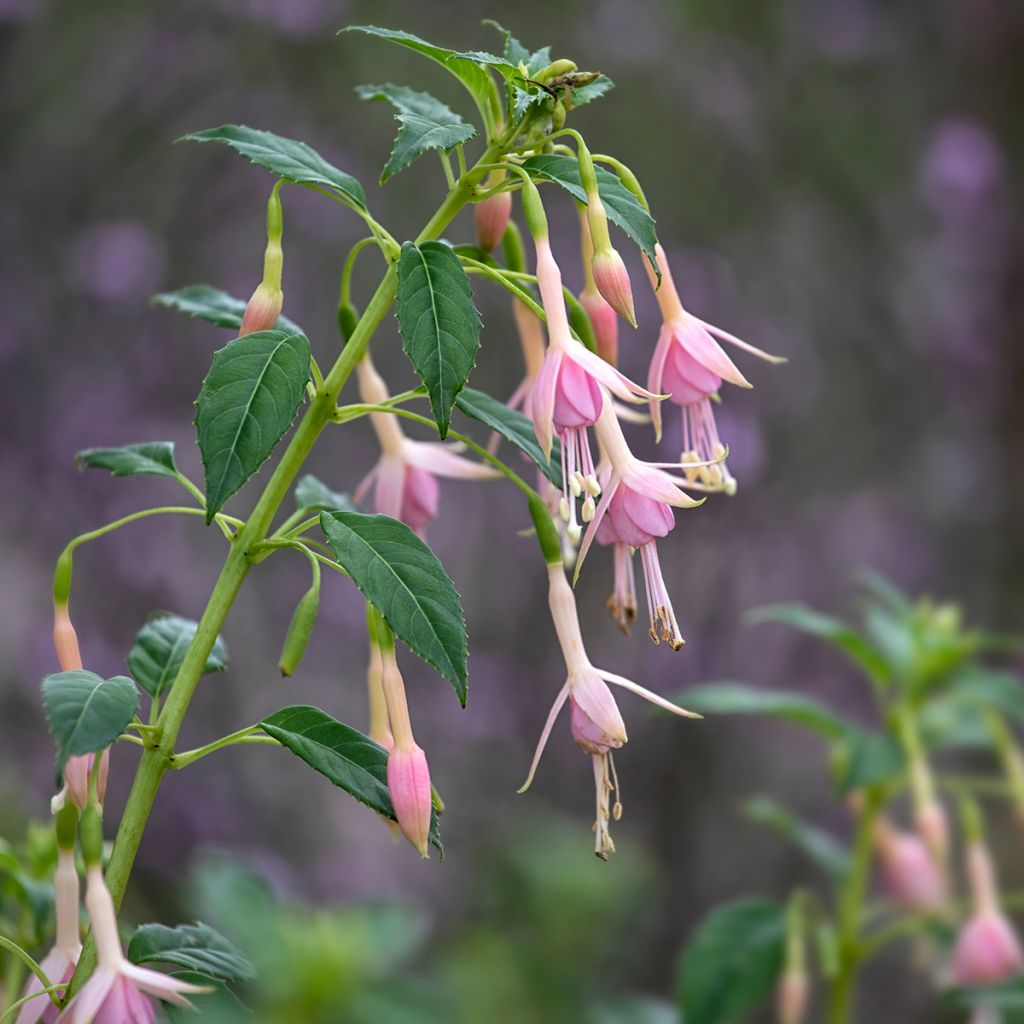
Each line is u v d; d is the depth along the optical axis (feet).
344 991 11.10
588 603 28.04
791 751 29.22
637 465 8.38
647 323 27.17
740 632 29.14
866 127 31.09
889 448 30.81
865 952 13.70
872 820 13.93
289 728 8.16
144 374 27.53
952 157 31.35
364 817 26.99
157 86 28.17
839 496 30.35
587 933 17.99
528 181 8.31
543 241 8.27
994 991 12.66
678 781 28.19
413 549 7.77
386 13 28.32
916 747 13.52
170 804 24.90
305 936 11.23
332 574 26.94
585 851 19.36
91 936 7.63
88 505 26.96
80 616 26.32
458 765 27.25
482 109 8.80
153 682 9.35
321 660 26.99
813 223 30.55
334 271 27.58
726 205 29.55
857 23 31.42
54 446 26.99
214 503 7.34
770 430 29.73
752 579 29.35
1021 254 31.50
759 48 30.55
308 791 26.63
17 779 24.38
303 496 10.02
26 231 27.58
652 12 29.35
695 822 28.09
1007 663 29.94
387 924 11.72
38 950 10.78
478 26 28.58
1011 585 31.14
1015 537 31.24
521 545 27.81
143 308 27.61
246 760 26.16
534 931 18.13
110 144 27.91
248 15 28.17
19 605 26.22
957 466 31.37
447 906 25.93
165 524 27.07
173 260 27.68
